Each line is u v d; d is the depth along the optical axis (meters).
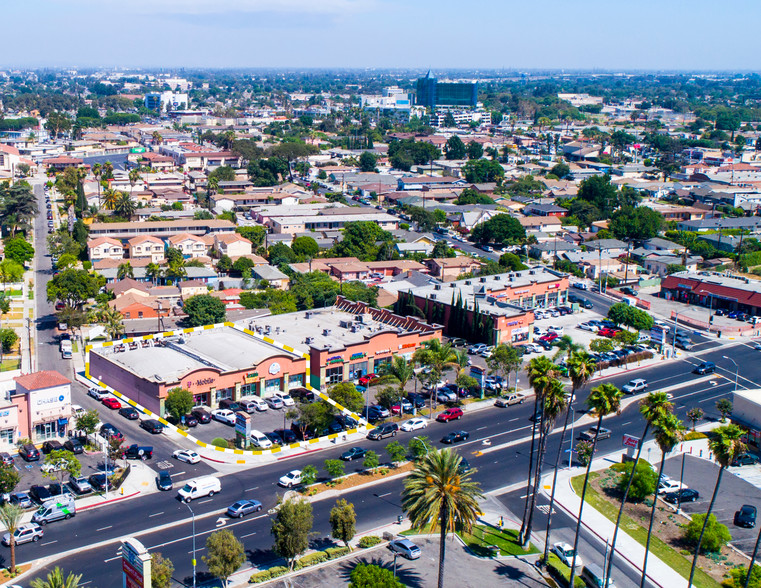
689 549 104.81
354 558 99.25
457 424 144.25
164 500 113.06
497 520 110.56
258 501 111.19
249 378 151.00
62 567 94.75
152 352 157.88
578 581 95.38
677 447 134.12
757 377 173.38
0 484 108.12
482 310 191.50
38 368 168.50
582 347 177.88
